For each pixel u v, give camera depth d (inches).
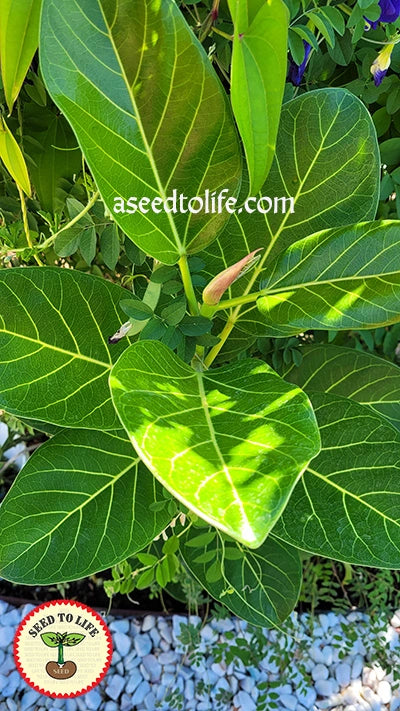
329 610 32.9
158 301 18.7
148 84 13.3
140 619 32.8
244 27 11.7
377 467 17.9
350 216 17.4
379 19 18.1
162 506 18.0
